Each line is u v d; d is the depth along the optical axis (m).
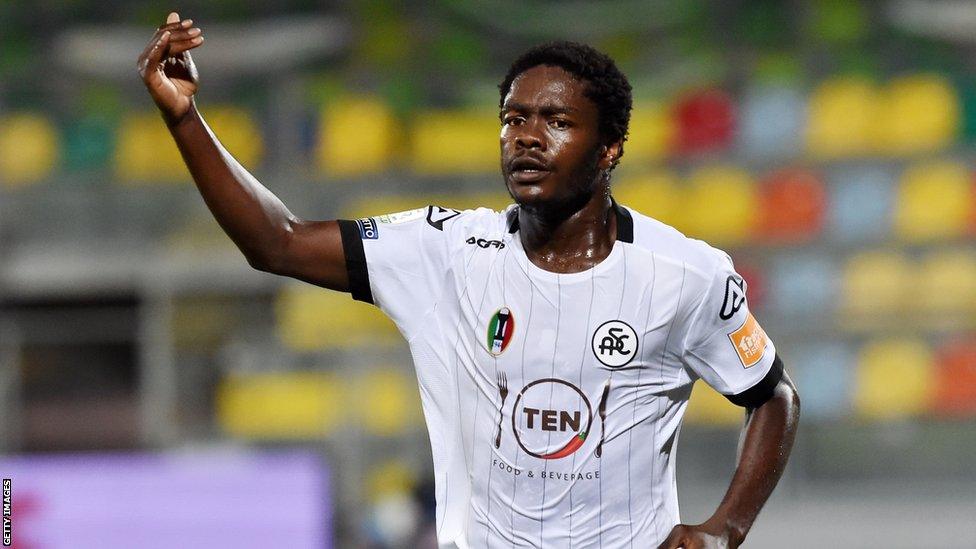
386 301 9.12
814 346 35.56
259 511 24.03
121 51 51.06
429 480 26.73
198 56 49.09
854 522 31.23
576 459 8.73
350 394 31.52
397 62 51.81
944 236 41.56
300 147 47.84
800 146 46.59
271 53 49.34
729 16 52.16
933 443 32.88
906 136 47.00
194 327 39.16
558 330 8.69
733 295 8.95
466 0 52.66
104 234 43.38
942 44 50.66
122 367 39.44
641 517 8.95
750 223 43.91
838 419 33.19
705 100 48.00
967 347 36.28
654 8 52.25
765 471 9.09
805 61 51.06
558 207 8.62
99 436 38.75
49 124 50.59
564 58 8.52
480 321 8.83
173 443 35.84
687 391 9.14
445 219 9.23
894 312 34.97
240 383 37.19
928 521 31.14
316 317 38.88
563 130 8.45
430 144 48.66
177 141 8.63
